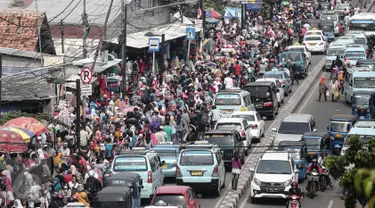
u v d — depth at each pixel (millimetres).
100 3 100062
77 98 58000
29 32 79250
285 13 171000
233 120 75562
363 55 127750
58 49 90062
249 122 81188
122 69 82312
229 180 66562
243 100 85500
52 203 49219
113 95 80000
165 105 81562
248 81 107688
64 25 95812
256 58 118750
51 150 58656
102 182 55531
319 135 72375
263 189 59125
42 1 99750
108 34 96562
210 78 98062
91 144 62594
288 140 73312
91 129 65000
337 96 106375
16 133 52875
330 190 64188
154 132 71500
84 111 70938
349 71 104500
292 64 118750
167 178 65250
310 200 60688
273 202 60750
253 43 132875
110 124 68812
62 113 65812
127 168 55875
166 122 73688
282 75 107500
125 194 47750
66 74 75562
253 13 161500
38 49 79375
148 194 55812
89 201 52094
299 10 182625
